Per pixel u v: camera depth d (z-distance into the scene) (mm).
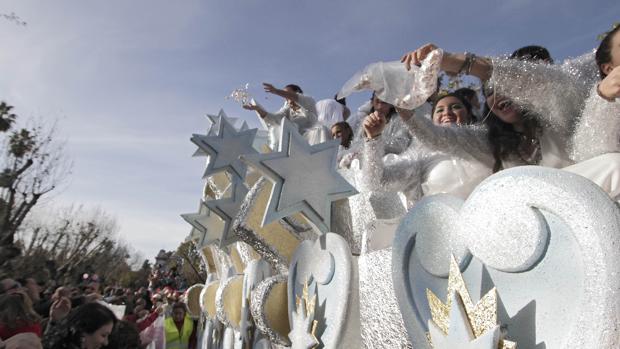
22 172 17484
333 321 2254
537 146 2014
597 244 1091
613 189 1538
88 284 10156
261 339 3605
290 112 4836
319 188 2523
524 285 1286
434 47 1901
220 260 5660
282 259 2924
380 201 2531
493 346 1251
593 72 1913
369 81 2037
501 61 1795
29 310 3348
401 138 3008
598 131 1655
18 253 11953
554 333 1189
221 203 3496
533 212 1248
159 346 8062
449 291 1430
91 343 2811
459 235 1451
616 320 1029
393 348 1850
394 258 1732
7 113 17547
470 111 2697
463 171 2252
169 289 12016
